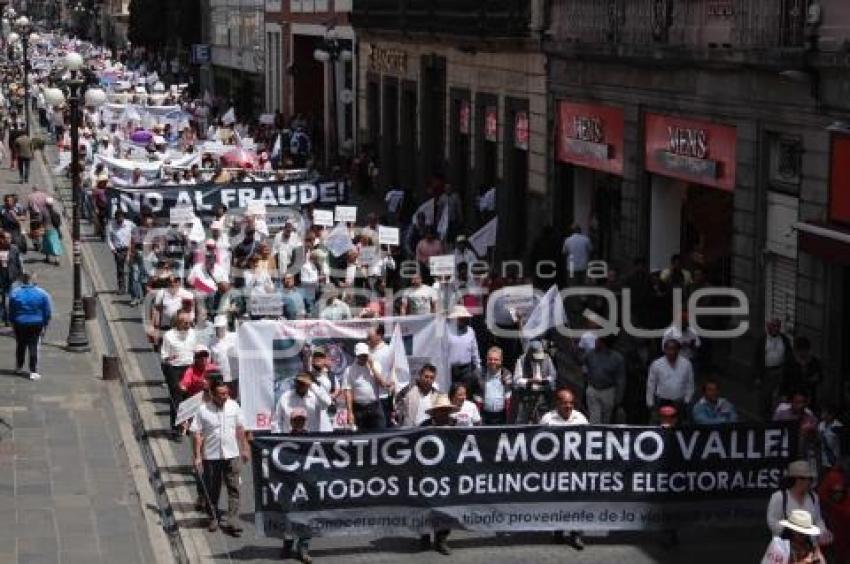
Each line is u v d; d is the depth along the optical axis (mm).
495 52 57031
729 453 24703
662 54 40500
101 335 42281
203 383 27469
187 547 24641
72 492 27781
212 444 25234
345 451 24016
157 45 159375
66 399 34812
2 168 85250
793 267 35062
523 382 28875
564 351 38562
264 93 112500
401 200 60281
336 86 89062
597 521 24656
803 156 33969
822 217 33062
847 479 23812
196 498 27031
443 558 24125
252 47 117375
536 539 25172
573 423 24641
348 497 24156
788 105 34469
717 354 37656
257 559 24062
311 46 100375
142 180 60500
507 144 56125
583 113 48312
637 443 24547
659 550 24594
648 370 30359
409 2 68250
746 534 25438
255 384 29828
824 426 25781
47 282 50750
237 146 69875
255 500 23953
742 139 37000
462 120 62750
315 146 91562
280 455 23906
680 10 40844
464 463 24359
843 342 32781
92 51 172750
